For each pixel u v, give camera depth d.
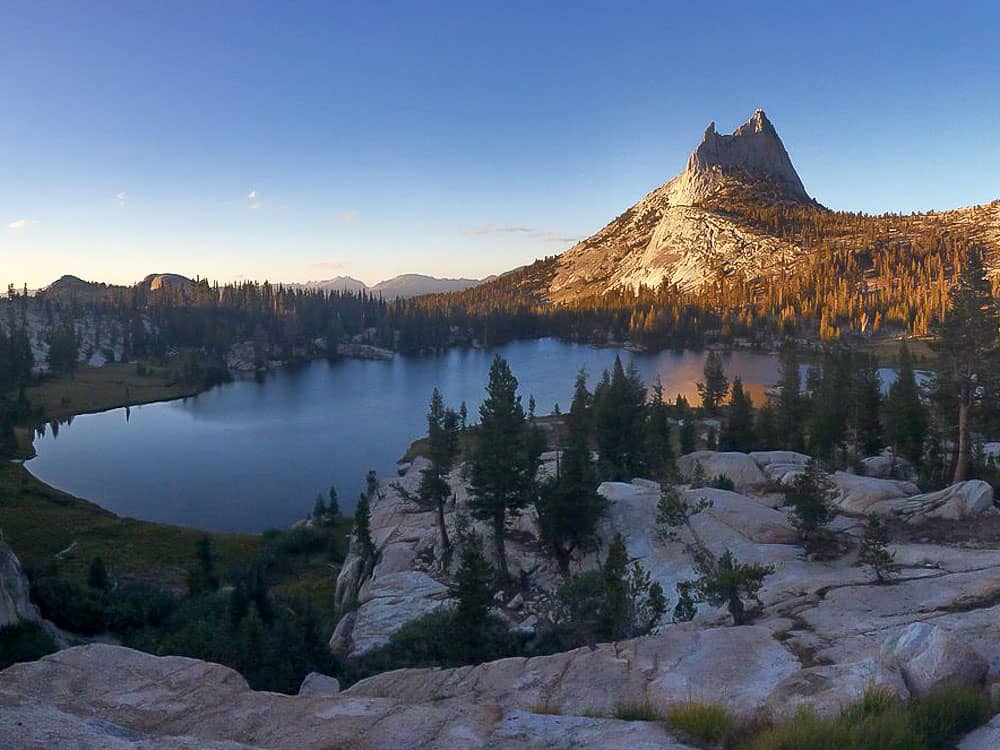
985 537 33.84
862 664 14.46
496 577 45.09
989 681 13.52
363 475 99.62
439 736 13.31
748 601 28.19
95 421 141.38
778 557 35.38
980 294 51.09
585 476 44.69
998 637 17.12
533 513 52.09
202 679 16.48
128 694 15.59
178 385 183.38
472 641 28.34
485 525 53.47
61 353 192.75
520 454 50.16
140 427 134.88
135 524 73.44
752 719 13.30
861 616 22.64
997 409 57.41
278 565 62.84
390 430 129.25
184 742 11.40
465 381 193.00
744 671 17.86
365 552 53.62
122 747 11.12
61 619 38.88
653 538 42.88
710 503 44.16
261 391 178.75
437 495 53.47
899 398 66.56
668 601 33.66
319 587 57.31
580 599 26.91
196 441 122.00
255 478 98.50
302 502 88.12
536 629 34.56
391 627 39.88
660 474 66.69
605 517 47.25
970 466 52.75
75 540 66.12
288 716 14.48
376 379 199.38
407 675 22.59
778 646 19.67
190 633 34.66
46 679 15.92
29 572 47.59
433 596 43.34
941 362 56.12
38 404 150.75
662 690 17.22
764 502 51.12
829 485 38.53
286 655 30.16
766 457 63.94
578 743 12.70
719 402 123.25
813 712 11.90
